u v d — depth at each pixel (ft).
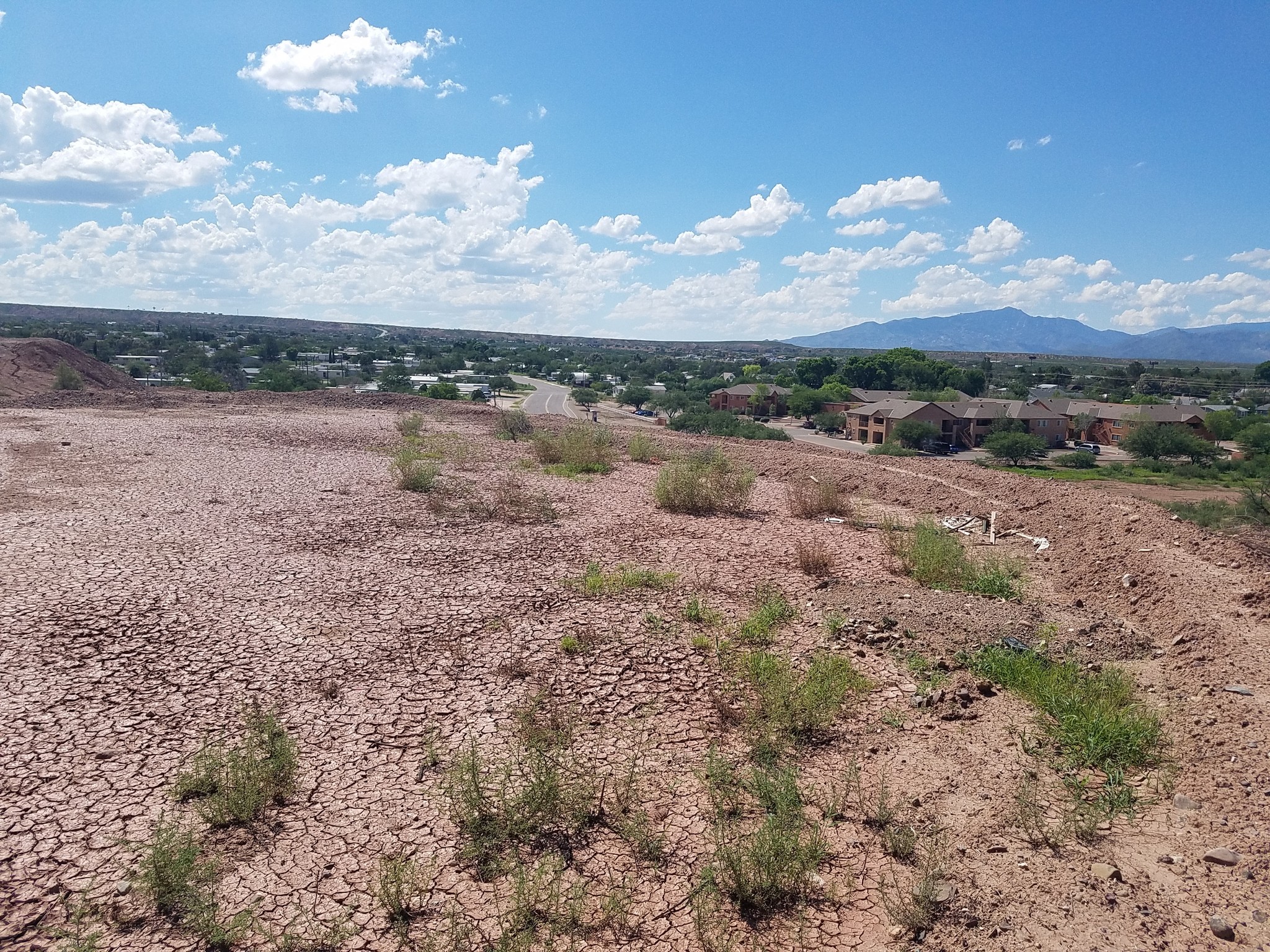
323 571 23.43
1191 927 9.93
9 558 22.99
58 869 10.64
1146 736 14.37
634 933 10.03
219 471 39.22
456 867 11.09
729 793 12.88
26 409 64.23
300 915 10.03
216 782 12.52
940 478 41.93
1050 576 26.40
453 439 53.52
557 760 13.56
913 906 10.46
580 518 32.09
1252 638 18.53
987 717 15.89
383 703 15.57
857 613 20.89
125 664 16.65
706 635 19.52
